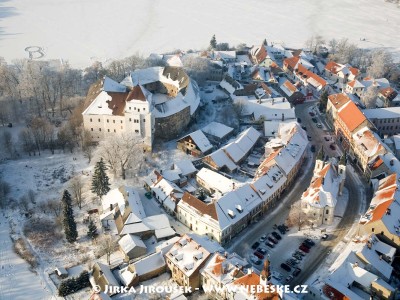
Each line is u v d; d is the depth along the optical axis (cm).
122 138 19462
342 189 18350
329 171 17350
